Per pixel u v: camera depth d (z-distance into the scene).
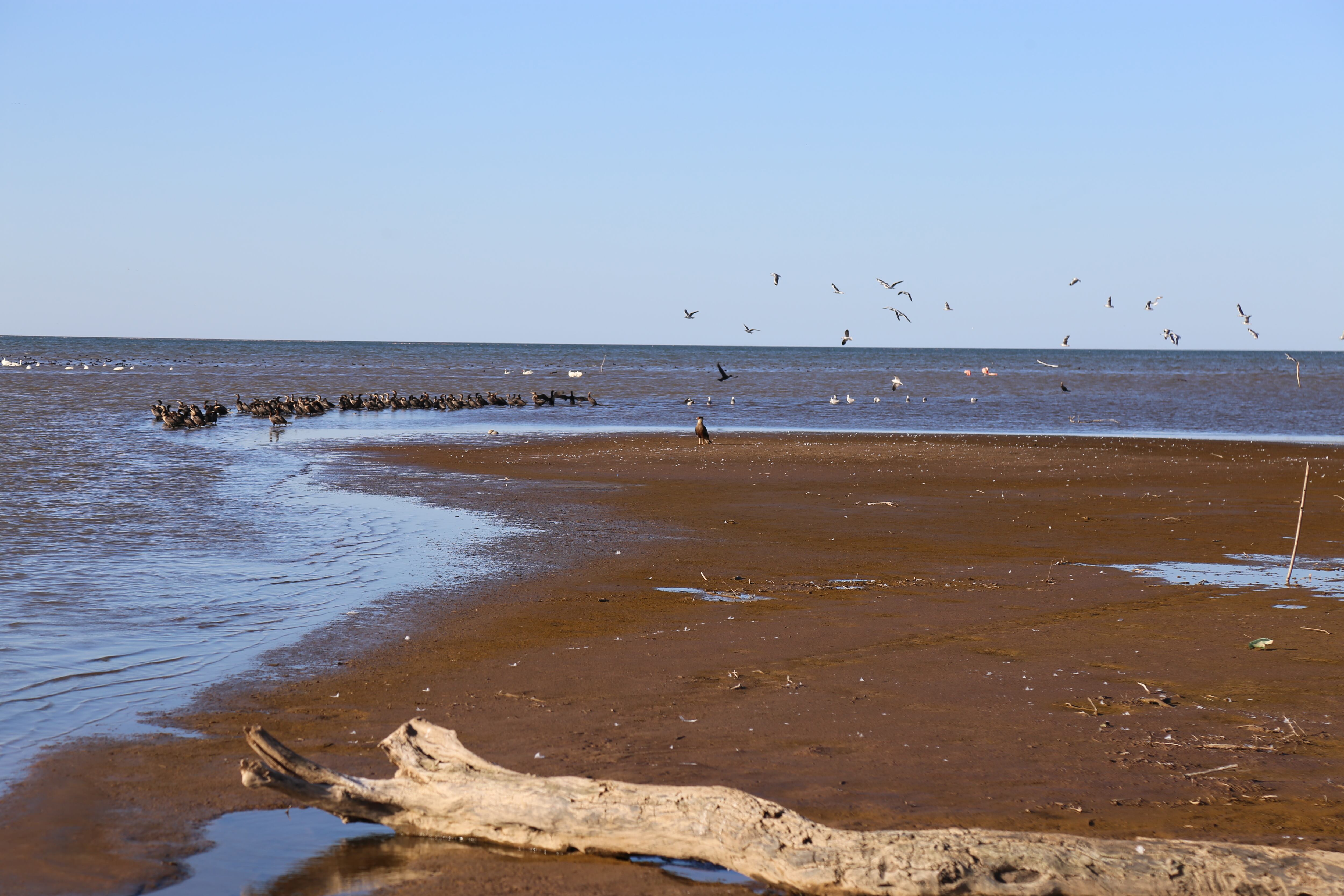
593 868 5.98
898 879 5.30
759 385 86.19
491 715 8.40
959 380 98.56
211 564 14.40
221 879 5.69
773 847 5.60
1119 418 51.22
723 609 12.27
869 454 31.33
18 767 7.11
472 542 16.56
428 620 11.60
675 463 28.69
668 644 10.69
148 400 56.06
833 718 8.33
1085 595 13.06
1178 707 8.70
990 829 6.08
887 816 6.34
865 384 88.56
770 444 34.44
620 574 14.22
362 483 24.16
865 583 13.78
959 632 11.20
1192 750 7.63
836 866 5.44
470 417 49.88
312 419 47.59
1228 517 19.64
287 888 5.61
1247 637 11.02
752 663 9.98
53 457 27.80
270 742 6.25
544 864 6.03
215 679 9.27
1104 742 7.79
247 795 6.80
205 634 10.80
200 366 109.94
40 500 19.77
